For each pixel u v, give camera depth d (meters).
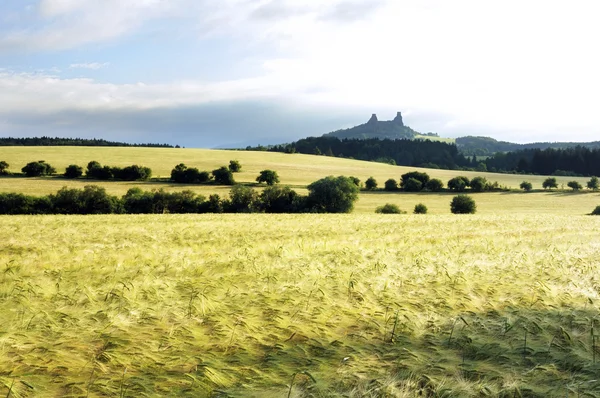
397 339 6.27
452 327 6.73
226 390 4.63
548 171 173.62
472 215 47.84
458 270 11.65
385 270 11.60
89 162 100.06
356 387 4.72
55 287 9.35
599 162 165.00
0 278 10.52
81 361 5.42
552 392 4.61
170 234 25.12
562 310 7.55
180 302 8.04
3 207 54.75
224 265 12.76
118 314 7.14
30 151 121.81
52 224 30.50
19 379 4.79
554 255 15.05
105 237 23.39
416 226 32.25
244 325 6.63
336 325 6.91
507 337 6.34
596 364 5.32
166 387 4.79
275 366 5.30
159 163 111.81
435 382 4.75
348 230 28.59
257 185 92.44
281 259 14.41
